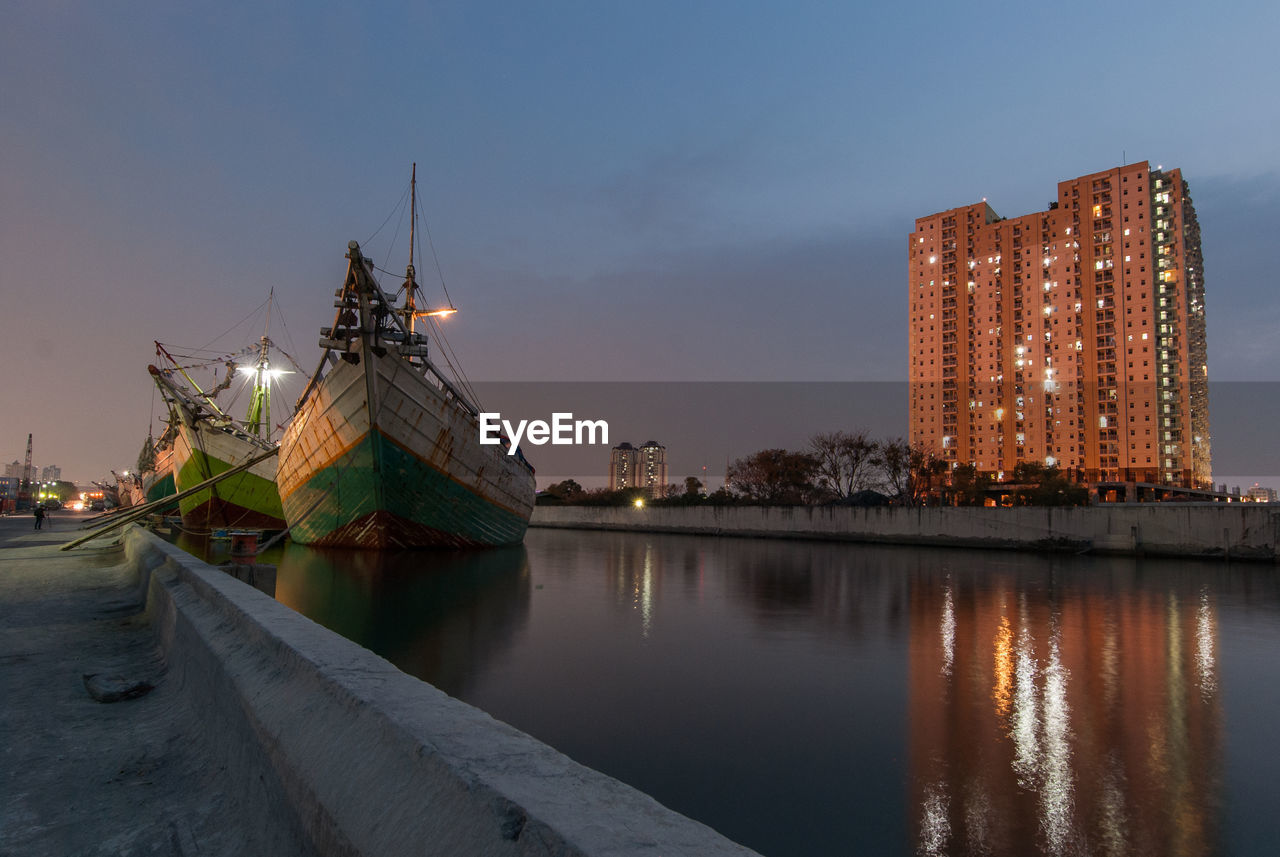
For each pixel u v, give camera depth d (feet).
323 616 66.03
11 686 19.79
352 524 127.44
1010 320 483.92
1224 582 105.40
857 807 25.81
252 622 15.02
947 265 514.68
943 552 172.24
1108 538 159.63
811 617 68.33
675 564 130.82
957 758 30.71
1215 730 34.81
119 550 74.02
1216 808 25.90
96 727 16.20
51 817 11.36
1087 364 451.94
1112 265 447.42
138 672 21.48
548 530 305.73
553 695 40.32
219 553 65.21
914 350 529.04
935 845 23.03
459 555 134.92
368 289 104.83
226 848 10.02
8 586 43.98
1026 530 173.68
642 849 4.64
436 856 5.68
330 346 108.58
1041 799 26.61
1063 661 50.08
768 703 38.81
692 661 48.88
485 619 65.51
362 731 8.39
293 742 9.44
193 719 15.93
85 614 32.96
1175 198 438.40
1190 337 451.53
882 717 36.45
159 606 27.55
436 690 9.68
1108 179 453.58
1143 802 26.40
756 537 241.35
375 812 6.91
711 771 29.17
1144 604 80.23
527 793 5.80
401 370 112.16
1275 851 22.82
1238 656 52.54
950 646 54.85
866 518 210.59
